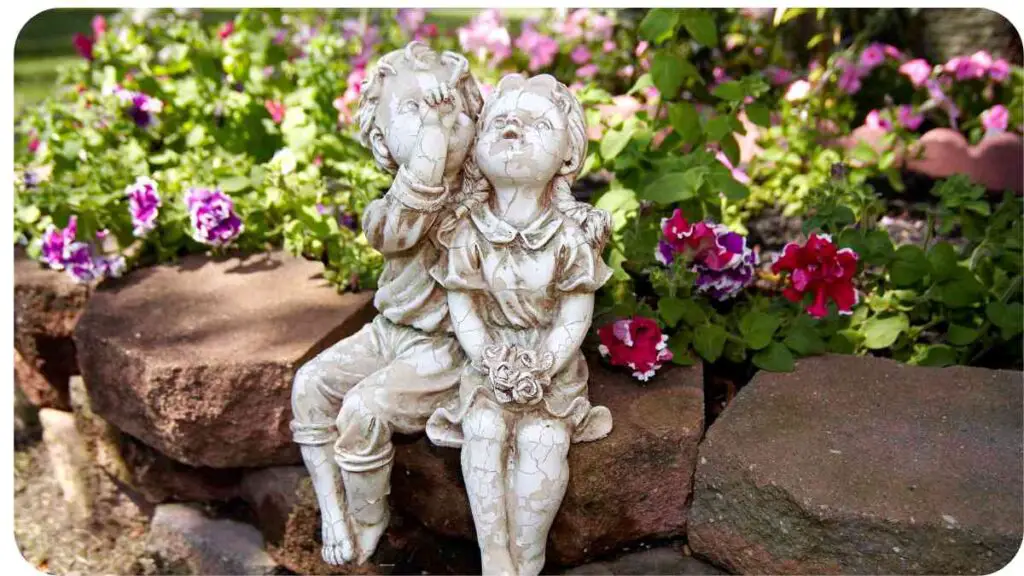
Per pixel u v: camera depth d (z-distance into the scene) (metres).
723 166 2.96
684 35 4.57
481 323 2.25
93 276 3.09
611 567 2.41
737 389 2.82
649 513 2.39
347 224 3.35
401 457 2.44
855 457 2.27
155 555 2.98
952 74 4.35
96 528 3.32
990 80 4.29
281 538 2.71
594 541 2.37
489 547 2.20
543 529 2.21
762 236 3.66
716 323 2.79
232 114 3.79
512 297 2.21
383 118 2.25
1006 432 2.37
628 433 2.33
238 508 2.94
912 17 4.75
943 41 4.79
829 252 2.62
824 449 2.30
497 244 2.21
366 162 3.36
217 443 2.65
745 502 2.26
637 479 2.34
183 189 3.36
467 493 2.27
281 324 2.78
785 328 2.82
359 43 4.44
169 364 2.58
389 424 2.29
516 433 2.20
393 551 2.60
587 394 2.47
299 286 3.02
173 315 2.86
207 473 2.90
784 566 2.22
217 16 6.84
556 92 2.23
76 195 3.19
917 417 2.43
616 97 4.16
